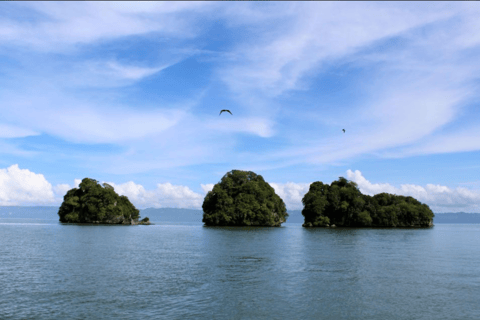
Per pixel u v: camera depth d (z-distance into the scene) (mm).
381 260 49594
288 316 23719
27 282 33000
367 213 186750
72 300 26875
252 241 83562
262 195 181250
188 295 28672
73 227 153000
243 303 26516
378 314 24281
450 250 65375
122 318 22906
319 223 183000
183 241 82125
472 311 25000
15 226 162250
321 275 37625
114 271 39188
